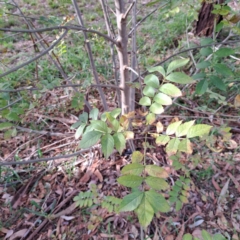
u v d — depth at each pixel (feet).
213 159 6.23
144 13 12.13
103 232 5.28
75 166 6.50
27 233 5.39
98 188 5.88
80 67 9.45
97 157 6.56
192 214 5.48
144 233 5.16
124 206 2.48
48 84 4.61
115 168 6.33
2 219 5.65
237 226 5.24
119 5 4.16
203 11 8.66
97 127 2.96
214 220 5.38
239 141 6.60
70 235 5.31
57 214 5.59
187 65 8.32
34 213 5.60
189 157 5.67
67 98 8.17
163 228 5.21
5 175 6.39
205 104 7.60
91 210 5.54
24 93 5.32
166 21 11.54
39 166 6.60
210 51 4.28
